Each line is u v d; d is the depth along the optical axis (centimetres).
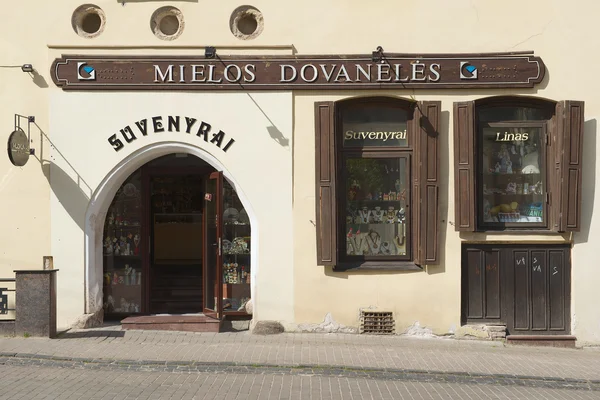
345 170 979
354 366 790
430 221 944
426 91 954
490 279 966
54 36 959
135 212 1041
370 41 956
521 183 984
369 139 976
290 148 954
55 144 955
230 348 859
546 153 973
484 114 981
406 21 956
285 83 948
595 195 959
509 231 962
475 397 692
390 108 977
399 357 842
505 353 893
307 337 930
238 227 1027
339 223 973
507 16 959
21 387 672
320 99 954
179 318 982
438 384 739
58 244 957
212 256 1003
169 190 1056
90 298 966
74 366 759
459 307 953
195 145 956
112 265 1035
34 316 878
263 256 953
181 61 948
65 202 956
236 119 955
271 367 778
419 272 955
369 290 955
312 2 955
